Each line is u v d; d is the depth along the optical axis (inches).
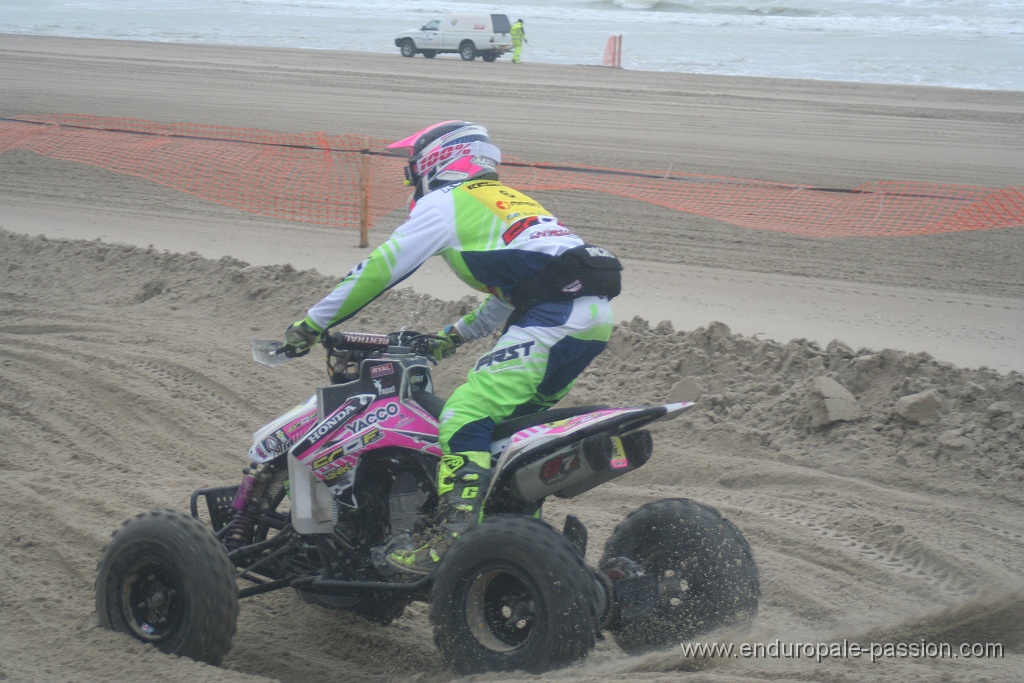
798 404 522.3
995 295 815.1
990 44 3590.1
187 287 765.9
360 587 310.3
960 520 416.2
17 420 551.2
